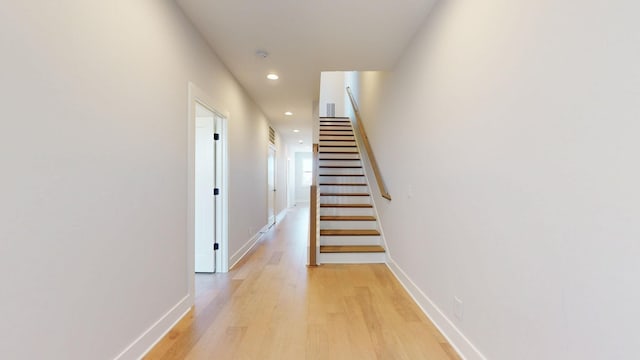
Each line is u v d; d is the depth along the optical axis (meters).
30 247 1.12
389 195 3.63
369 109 5.15
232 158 3.65
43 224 1.17
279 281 3.15
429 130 2.38
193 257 2.50
